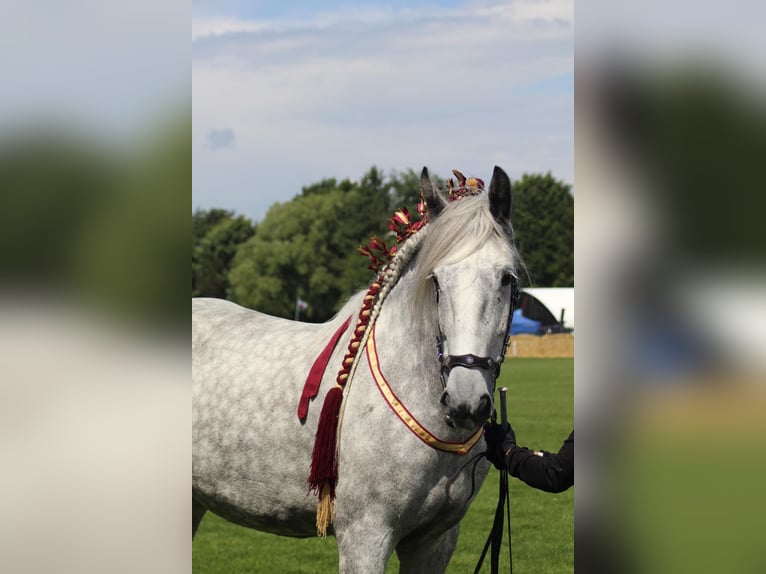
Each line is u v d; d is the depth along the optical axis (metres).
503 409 3.48
